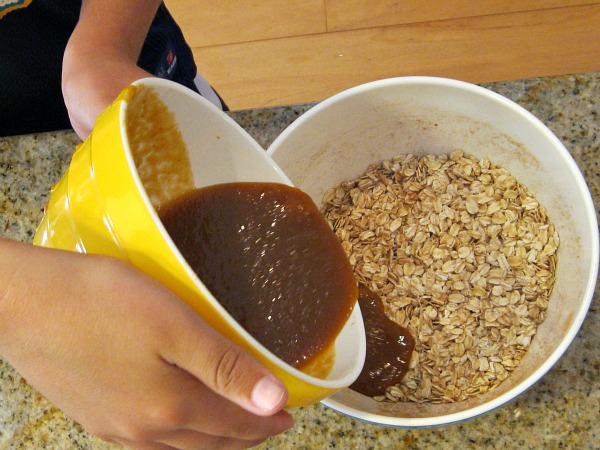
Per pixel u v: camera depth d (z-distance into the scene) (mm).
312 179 804
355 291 592
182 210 576
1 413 761
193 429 475
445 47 1508
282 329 553
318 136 754
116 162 444
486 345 739
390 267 787
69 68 694
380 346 747
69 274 438
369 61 1520
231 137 586
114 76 669
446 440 708
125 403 449
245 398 423
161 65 932
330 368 552
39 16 850
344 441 719
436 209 809
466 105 735
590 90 818
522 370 709
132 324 426
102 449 742
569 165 675
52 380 453
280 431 521
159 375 439
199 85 1072
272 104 1519
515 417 704
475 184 810
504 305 753
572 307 672
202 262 562
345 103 728
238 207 595
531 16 1501
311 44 1537
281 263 579
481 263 774
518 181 799
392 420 614
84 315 430
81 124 688
